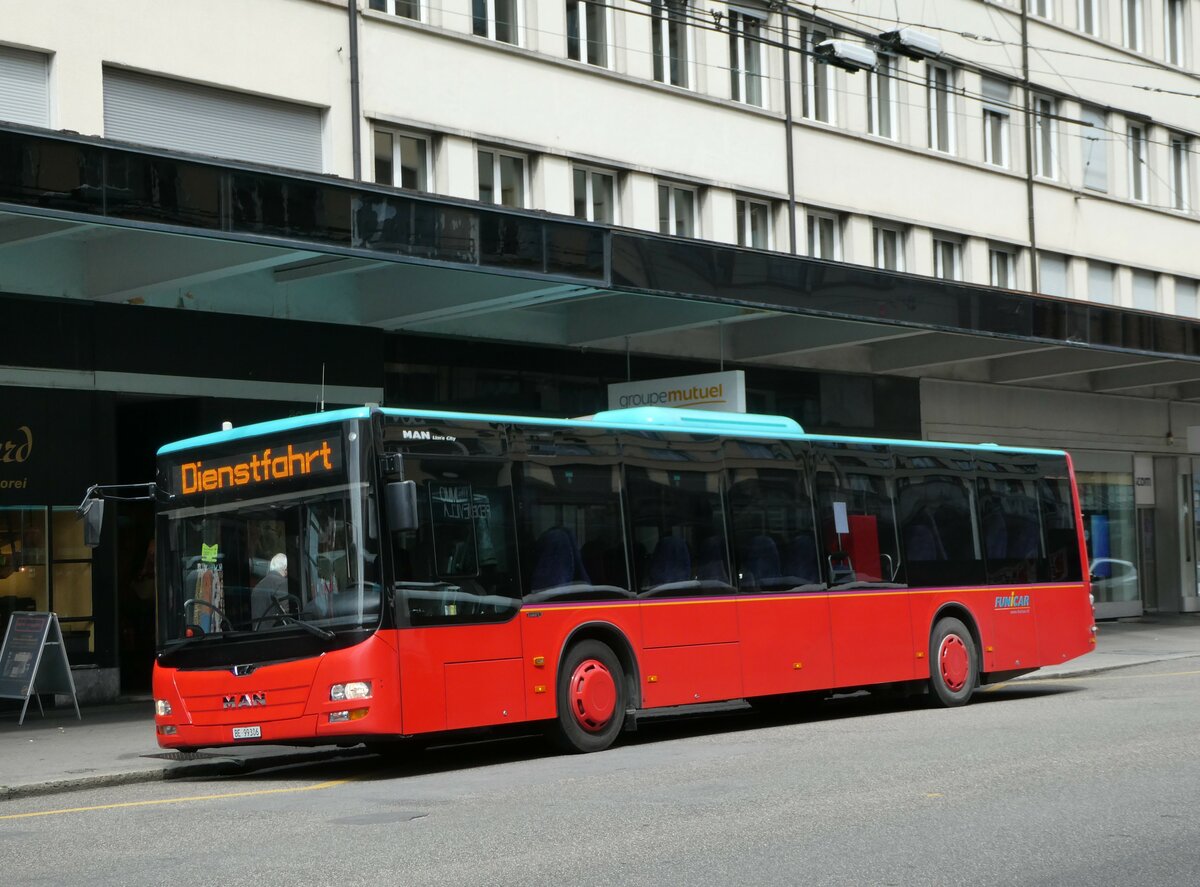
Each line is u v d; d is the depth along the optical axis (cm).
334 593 1210
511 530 1316
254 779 1311
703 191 2623
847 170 2888
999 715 1563
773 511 1574
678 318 2298
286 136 2039
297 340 2059
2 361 1788
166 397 1945
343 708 1186
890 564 1698
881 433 2931
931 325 2438
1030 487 1916
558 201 2364
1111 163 3575
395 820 963
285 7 2023
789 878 730
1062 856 775
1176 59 3819
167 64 1894
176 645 1276
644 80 2506
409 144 2205
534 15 2353
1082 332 2712
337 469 1225
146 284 1816
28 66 1786
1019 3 3316
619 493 1420
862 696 2039
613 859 789
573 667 1353
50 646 1730
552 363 2392
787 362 2761
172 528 1306
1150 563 3697
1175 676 2075
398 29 2155
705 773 1136
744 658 1508
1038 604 1891
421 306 2077
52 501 1825
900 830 854
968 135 3170
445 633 1241
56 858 876
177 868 817
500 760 1345
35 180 1434
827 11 2766
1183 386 3728
